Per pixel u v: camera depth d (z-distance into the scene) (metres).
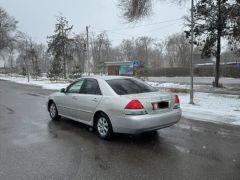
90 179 4.20
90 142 6.18
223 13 18.59
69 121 8.51
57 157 5.19
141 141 6.25
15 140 6.36
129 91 6.45
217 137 6.59
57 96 8.41
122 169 4.59
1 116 9.43
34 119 8.87
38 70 54.12
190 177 4.25
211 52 23.50
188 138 6.50
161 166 4.71
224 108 11.14
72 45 43.41
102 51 65.50
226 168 4.61
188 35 22.39
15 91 20.61
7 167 4.68
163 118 6.04
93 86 7.00
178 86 24.94
